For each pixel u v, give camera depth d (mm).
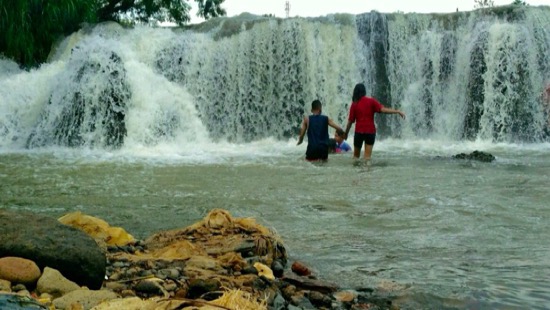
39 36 21797
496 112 19734
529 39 19953
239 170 11070
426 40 20922
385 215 6957
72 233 4055
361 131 12922
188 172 10789
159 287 3961
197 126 18562
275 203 7723
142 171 10953
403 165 11750
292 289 4340
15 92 18203
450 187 8898
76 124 16781
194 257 4777
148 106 17688
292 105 20469
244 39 20547
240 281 4297
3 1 20484
